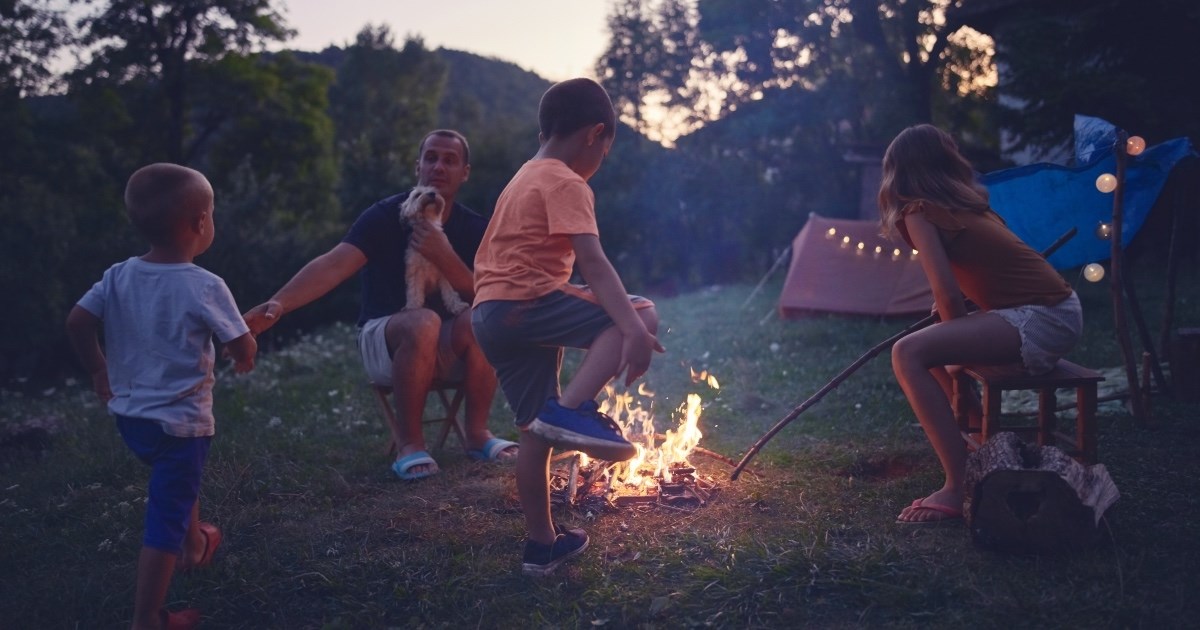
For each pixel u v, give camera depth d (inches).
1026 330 131.6
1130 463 153.8
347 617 112.3
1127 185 206.5
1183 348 194.4
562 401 110.0
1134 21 466.6
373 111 2335.1
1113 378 224.7
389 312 177.5
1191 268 442.9
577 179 111.5
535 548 121.0
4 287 791.7
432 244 170.2
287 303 157.6
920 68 902.4
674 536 131.0
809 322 386.6
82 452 199.8
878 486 151.8
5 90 1068.5
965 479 124.5
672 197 1208.8
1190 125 451.2
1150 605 101.8
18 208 844.0
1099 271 179.5
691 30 1205.7
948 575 112.8
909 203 136.6
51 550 138.0
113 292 108.2
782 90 1027.9
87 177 1095.6
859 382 242.4
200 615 113.0
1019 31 500.1
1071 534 116.0
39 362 846.5
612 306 107.7
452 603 113.3
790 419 150.3
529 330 112.0
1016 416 193.5
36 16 1086.4
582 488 147.4
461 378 180.5
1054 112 474.9
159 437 106.3
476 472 169.5
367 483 165.0
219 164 1283.2
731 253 1224.8
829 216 1031.0
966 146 711.7
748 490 150.3
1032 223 217.5
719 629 104.2
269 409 245.1
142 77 1180.5
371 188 1093.8
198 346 107.7
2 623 112.7
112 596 118.2
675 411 217.9
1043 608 102.4
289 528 141.4
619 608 110.1
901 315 391.9
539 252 111.8
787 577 113.7
